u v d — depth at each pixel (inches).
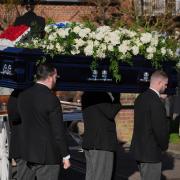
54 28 405.4
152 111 378.9
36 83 370.0
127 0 837.2
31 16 564.7
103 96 412.8
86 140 414.9
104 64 401.4
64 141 361.7
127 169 577.9
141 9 826.2
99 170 411.5
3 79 398.9
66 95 719.1
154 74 382.0
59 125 361.7
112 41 397.7
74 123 706.8
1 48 412.5
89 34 400.5
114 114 414.0
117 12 831.1
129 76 407.5
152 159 384.8
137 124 388.8
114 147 414.3
